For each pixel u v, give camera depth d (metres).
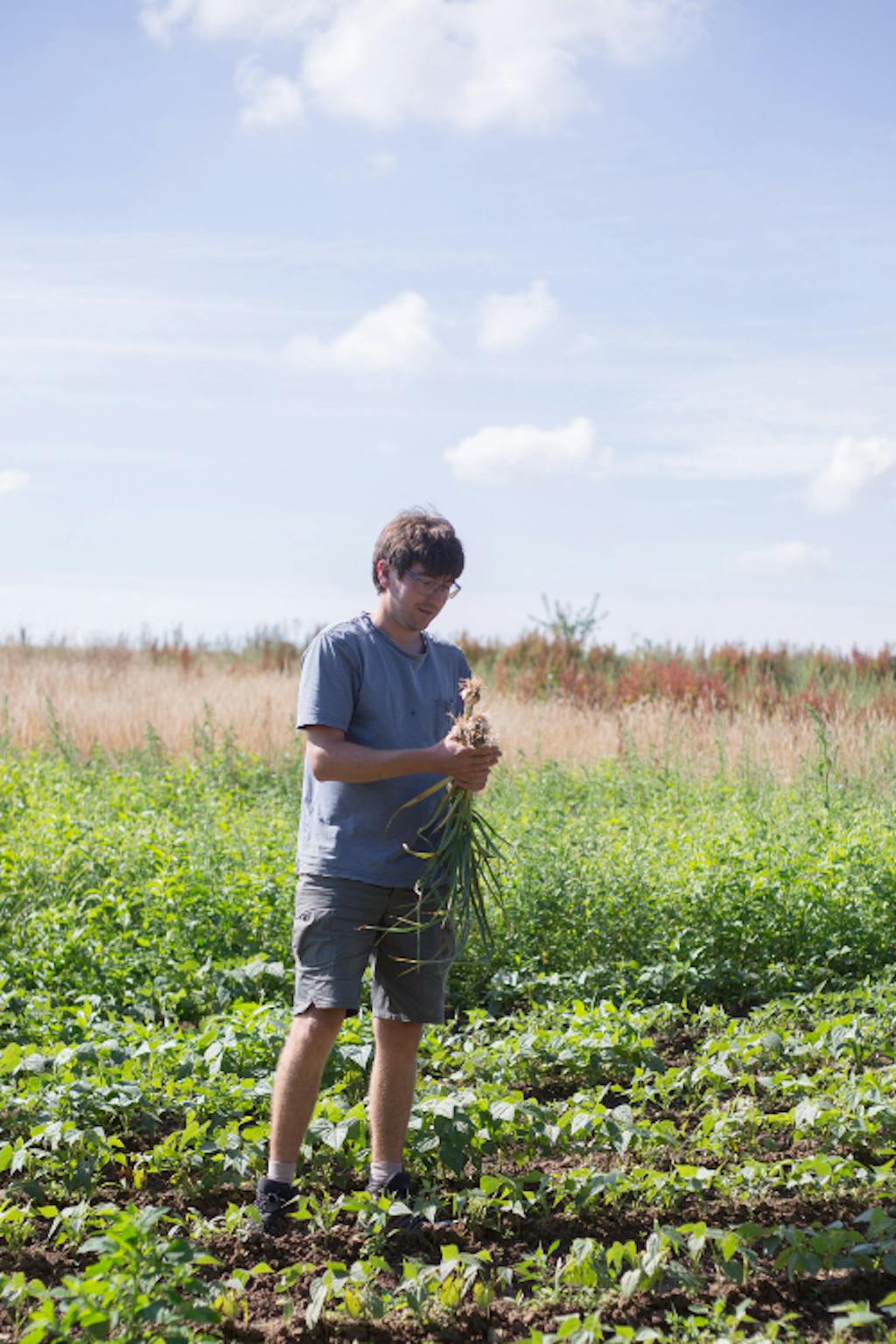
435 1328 3.71
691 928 8.05
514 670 23.41
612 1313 3.76
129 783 13.77
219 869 8.88
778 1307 3.84
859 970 7.95
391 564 4.38
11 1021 6.10
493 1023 6.64
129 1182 4.74
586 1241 4.00
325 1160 4.70
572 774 14.99
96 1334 3.22
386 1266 3.90
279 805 13.13
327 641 4.40
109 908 8.32
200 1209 4.55
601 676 22.33
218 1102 5.14
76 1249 4.21
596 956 7.86
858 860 8.91
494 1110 4.75
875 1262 4.00
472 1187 4.67
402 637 4.52
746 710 18.28
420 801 4.45
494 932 7.85
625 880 8.45
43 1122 4.82
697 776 14.92
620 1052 5.79
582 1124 4.69
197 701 18.80
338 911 4.31
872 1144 4.93
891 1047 6.01
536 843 9.42
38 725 17.84
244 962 7.47
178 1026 6.62
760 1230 3.98
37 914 7.90
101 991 7.08
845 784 12.68
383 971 4.45
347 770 4.25
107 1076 5.17
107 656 26.39
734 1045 5.63
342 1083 5.42
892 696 18.38
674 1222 4.39
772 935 8.09
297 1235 4.27
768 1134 5.12
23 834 10.34
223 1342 3.61
